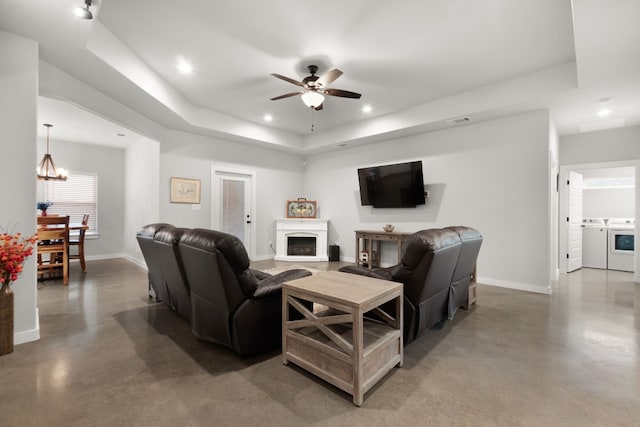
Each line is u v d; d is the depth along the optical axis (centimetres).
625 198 614
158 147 480
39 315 293
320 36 283
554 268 464
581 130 482
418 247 211
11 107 225
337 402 162
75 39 239
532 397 167
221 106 477
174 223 500
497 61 327
